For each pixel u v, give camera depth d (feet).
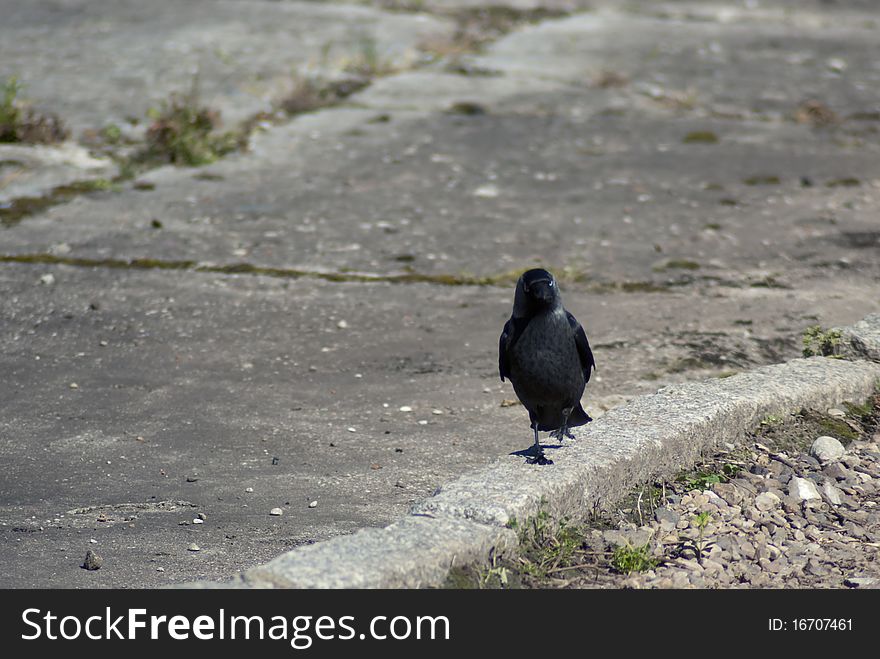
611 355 38.78
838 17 122.11
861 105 82.94
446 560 21.56
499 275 47.78
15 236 51.16
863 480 27.81
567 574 22.90
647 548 23.75
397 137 71.46
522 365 24.41
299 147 68.74
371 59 88.74
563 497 24.31
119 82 82.12
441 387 36.70
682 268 48.55
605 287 46.21
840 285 46.26
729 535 24.71
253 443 32.27
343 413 34.58
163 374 37.65
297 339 40.93
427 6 115.65
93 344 40.19
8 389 36.11
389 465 30.71
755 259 49.65
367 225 54.24
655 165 66.33
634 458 26.25
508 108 79.66
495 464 25.40
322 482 29.63
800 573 23.35
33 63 87.30
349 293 45.60
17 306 43.39
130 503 28.30
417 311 43.80
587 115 78.54
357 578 20.43
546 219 55.72
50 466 30.53
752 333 40.93
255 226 53.67
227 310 43.65
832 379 32.17
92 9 109.40
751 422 30.07
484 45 99.71
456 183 61.87
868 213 56.65
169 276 47.16
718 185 62.03
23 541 25.95
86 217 54.19
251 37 98.89
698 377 36.88
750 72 93.66
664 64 95.20
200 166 64.18
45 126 66.59
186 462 30.96
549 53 97.76
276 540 26.09
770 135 74.02
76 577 23.95
